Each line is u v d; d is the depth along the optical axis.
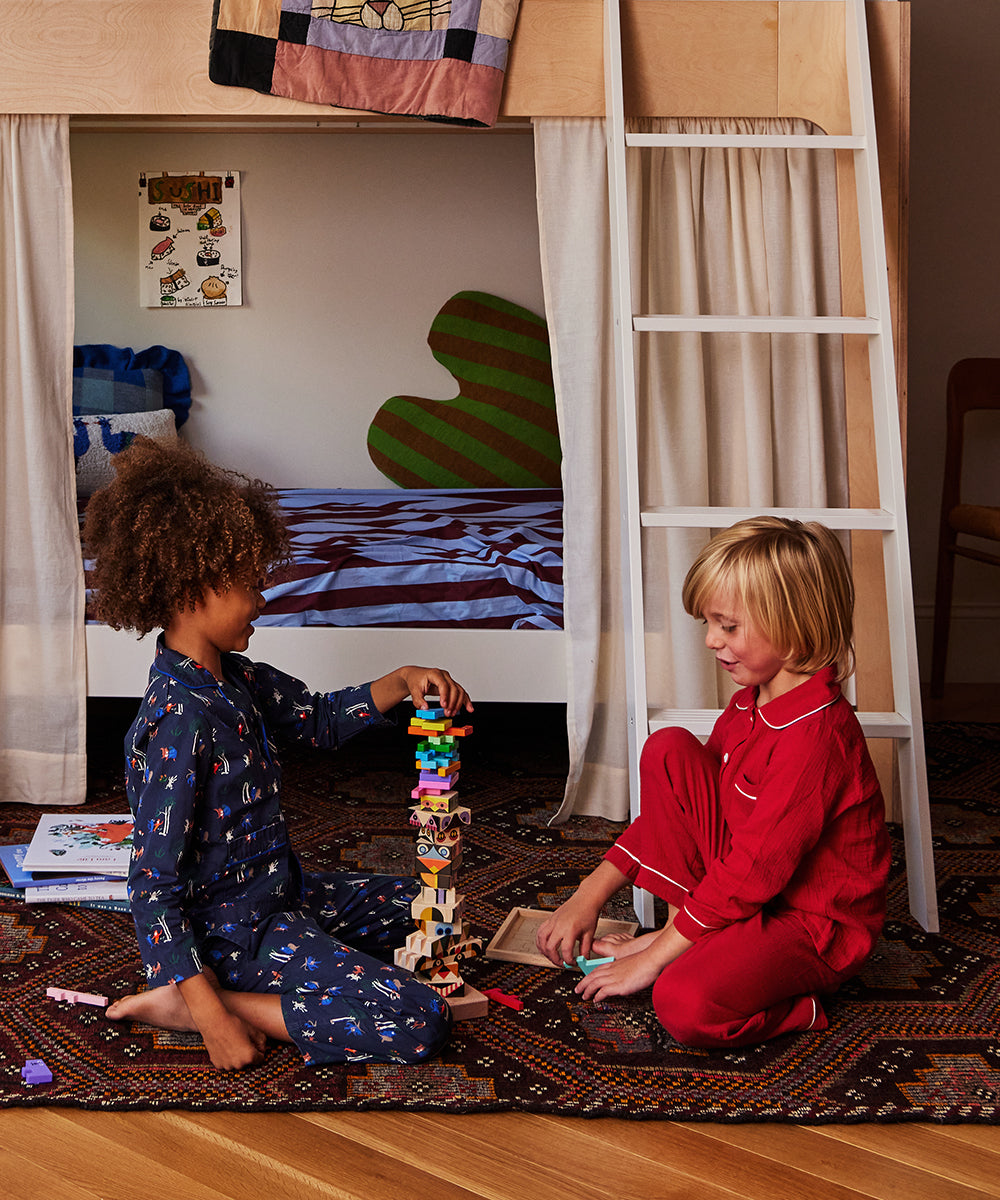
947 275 3.39
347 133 3.61
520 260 3.69
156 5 2.01
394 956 1.48
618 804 2.16
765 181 2.08
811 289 2.09
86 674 2.20
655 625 2.14
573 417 2.09
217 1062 1.31
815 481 2.12
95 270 3.63
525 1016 1.45
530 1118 1.24
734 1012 1.36
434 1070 1.32
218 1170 1.14
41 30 2.02
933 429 3.44
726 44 2.05
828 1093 1.29
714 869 1.41
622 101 1.94
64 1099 1.24
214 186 3.61
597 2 2.01
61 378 2.14
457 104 2.01
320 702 1.62
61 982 1.52
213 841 1.39
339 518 2.69
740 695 1.59
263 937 1.40
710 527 2.04
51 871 1.75
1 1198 1.09
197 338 3.68
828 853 1.42
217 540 1.39
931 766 2.55
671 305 2.12
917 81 3.32
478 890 1.84
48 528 2.15
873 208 1.95
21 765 2.21
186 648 1.44
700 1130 1.22
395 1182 1.13
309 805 2.23
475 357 3.69
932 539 3.49
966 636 3.52
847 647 1.44
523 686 2.17
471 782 2.40
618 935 1.60
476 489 3.61
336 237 3.66
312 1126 1.22
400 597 2.17
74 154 3.58
